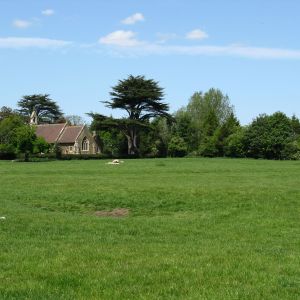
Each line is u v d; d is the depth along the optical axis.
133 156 119.25
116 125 113.00
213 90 152.00
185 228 19.42
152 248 13.86
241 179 41.31
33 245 14.37
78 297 8.95
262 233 18.31
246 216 22.80
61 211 25.73
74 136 139.00
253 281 10.10
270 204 25.31
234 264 11.62
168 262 11.73
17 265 11.39
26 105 157.62
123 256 12.48
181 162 86.88
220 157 123.94
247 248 14.16
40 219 20.56
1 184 37.91
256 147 117.25
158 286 9.66
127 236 16.95
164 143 131.88
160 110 116.75
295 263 11.80
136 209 26.12
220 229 19.41
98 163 85.00
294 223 20.58
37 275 10.48
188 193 29.06
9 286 9.66
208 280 10.16
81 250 13.31
